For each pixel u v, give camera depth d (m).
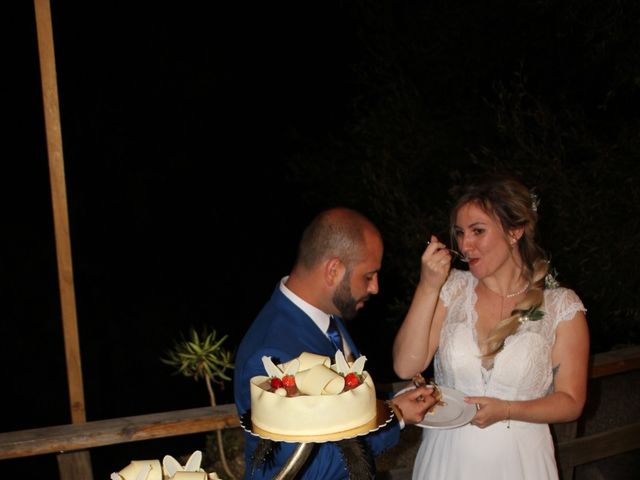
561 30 6.11
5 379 8.33
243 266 11.68
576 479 3.93
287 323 2.09
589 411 3.97
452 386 2.69
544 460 2.65
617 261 5.47
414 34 7.08
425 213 6.30
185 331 9.53
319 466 1.92
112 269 11.42
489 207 2.52
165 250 12.05
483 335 2.64
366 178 7.10
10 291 10.62
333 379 1.71
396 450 3.97
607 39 5.24
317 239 2.11
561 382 2.59
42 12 2.57
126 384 8.15
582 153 5.86
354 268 2.09
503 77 6.83
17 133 12.09
